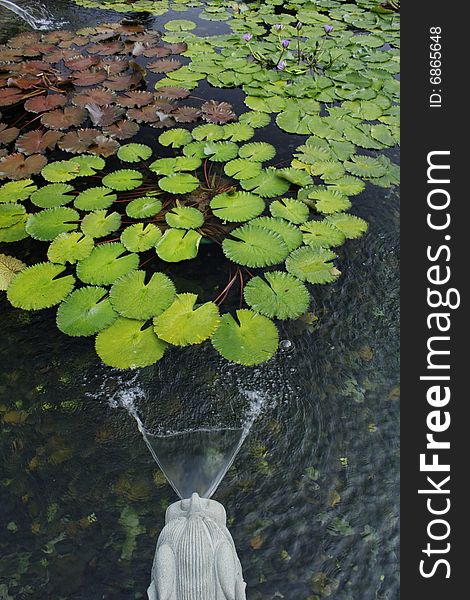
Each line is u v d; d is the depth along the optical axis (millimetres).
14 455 2301
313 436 2404
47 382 2549
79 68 4754
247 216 3260
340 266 3072
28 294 2855
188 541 1687
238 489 2223
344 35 5531
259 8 6152
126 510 2148
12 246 3160
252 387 2553
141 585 1966
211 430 2402
